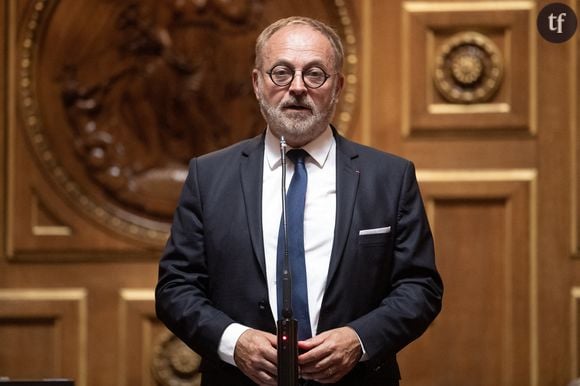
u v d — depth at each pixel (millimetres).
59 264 10734
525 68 10469
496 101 10539
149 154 10797
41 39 10719
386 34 10609
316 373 5566
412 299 5910
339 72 6207
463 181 10516
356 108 10609
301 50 6031
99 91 10766
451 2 10539
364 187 6145
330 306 5879
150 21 10758
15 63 10688
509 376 10438
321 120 6074
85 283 10734
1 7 10672
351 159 6266
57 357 10664
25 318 10695
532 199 10445
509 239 10477
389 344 5750
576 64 10375
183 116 10773
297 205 6055
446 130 10547
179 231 6242
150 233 10742
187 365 10656
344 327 5734
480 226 10539
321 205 6109
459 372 10484
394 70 10594
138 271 10758
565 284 10406
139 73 10766
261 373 5586
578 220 10383
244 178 6215
